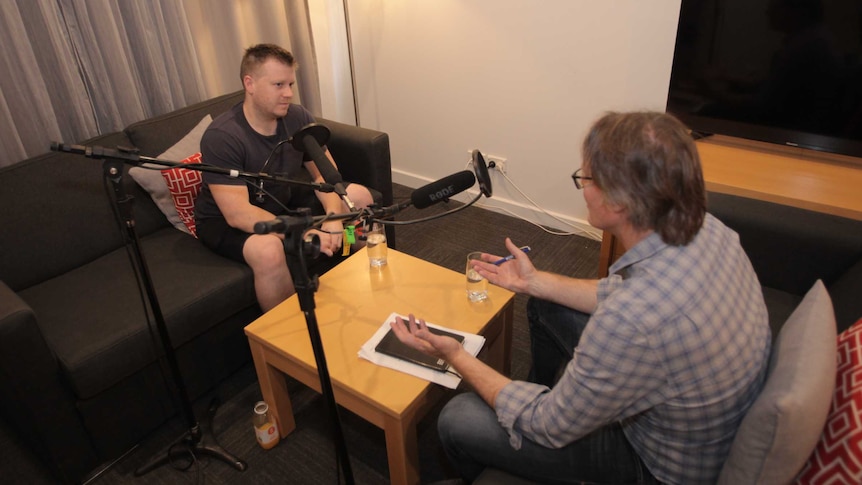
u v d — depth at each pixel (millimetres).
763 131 2066
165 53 2418
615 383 970
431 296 1725
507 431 1177
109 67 2260
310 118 2234
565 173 2791
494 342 1781
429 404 1438
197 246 2104
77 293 1848
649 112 999
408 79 3123
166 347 1572
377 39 3129
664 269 966
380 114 3367
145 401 1776
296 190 2336
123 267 1991
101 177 2049
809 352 937
